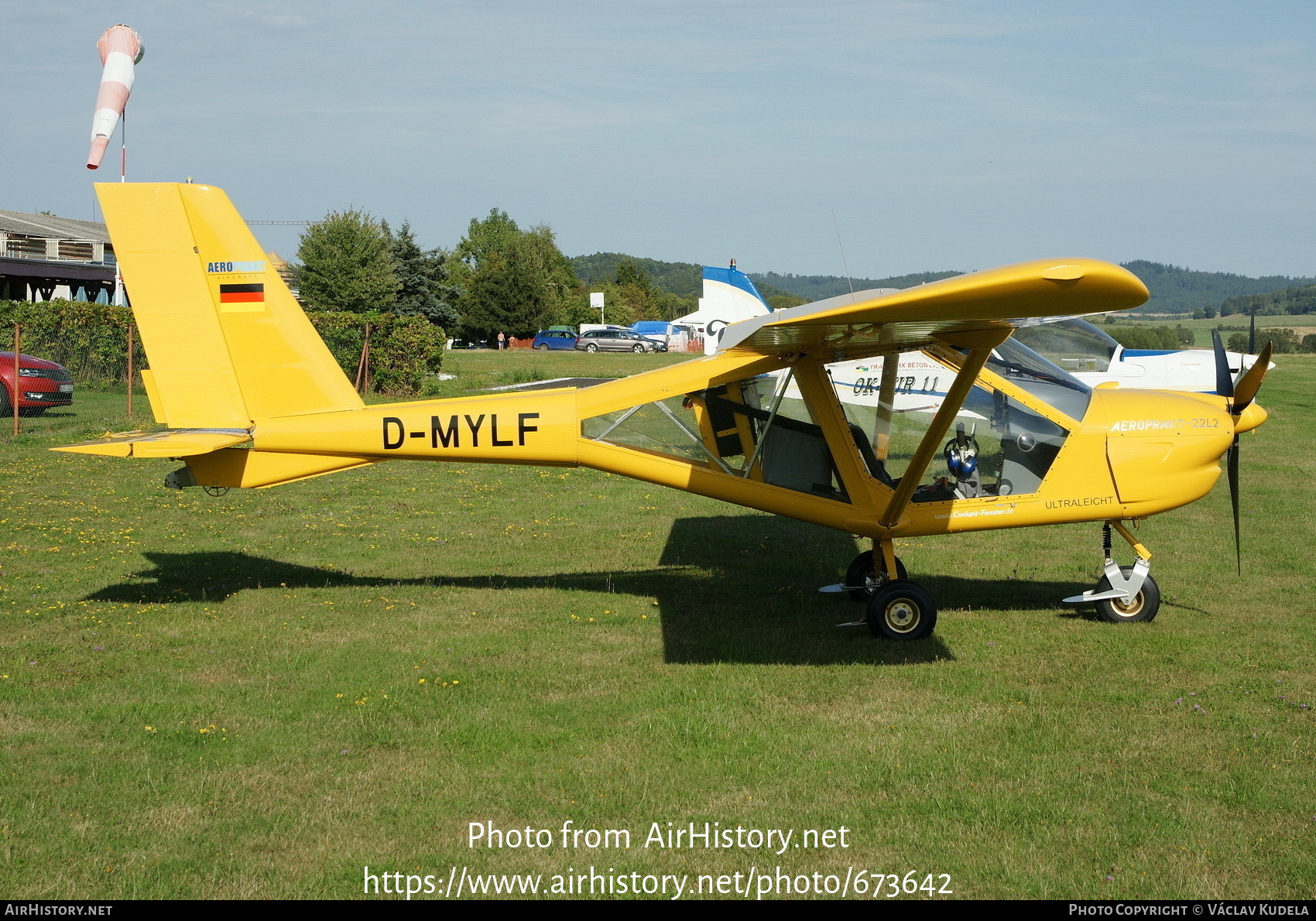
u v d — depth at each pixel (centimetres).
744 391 689
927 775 436
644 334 6744
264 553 865
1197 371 1633
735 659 597
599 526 1004
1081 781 430
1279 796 415
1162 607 716
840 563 854
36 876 350
